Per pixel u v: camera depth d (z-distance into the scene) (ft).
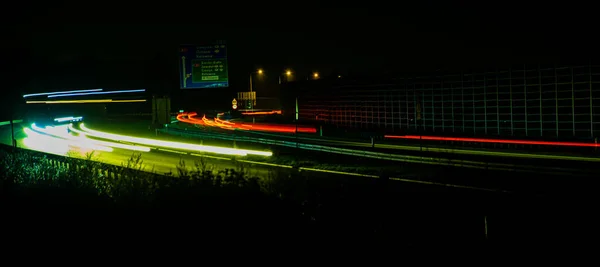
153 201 21.26
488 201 38.60
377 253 18.69
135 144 115.85
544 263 20.66
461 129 98.22
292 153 92.53
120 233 18.35
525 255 21.45
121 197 23.53
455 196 40.37
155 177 25.52
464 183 50.78
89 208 21.48
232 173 22.40
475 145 90.43
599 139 74.95
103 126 176.14
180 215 18.93
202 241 17.29
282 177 28.35
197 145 99.35
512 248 22.17
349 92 135.64
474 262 20.04
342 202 23.79
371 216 22.93
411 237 22.18
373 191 26.86
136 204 21.59
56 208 21.88
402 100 113.91
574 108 79.05
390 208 25.61
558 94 81.15
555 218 30.63
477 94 94.53
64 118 194.90
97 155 92.02
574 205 37.01
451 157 76.84
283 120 179.01
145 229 18.38
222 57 123.95
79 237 18.28
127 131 151.43
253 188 20.74
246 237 17.47
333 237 18.90
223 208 19.10
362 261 17.78
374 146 96.68
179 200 20.10
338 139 116.16
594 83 76.33
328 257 17.28
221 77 123.85
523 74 86.22
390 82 117.60
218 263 16.17
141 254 16.89
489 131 92.48
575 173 53.72
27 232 18.97
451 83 100.01
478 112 94.53
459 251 21.03
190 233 17.78
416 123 109.91
